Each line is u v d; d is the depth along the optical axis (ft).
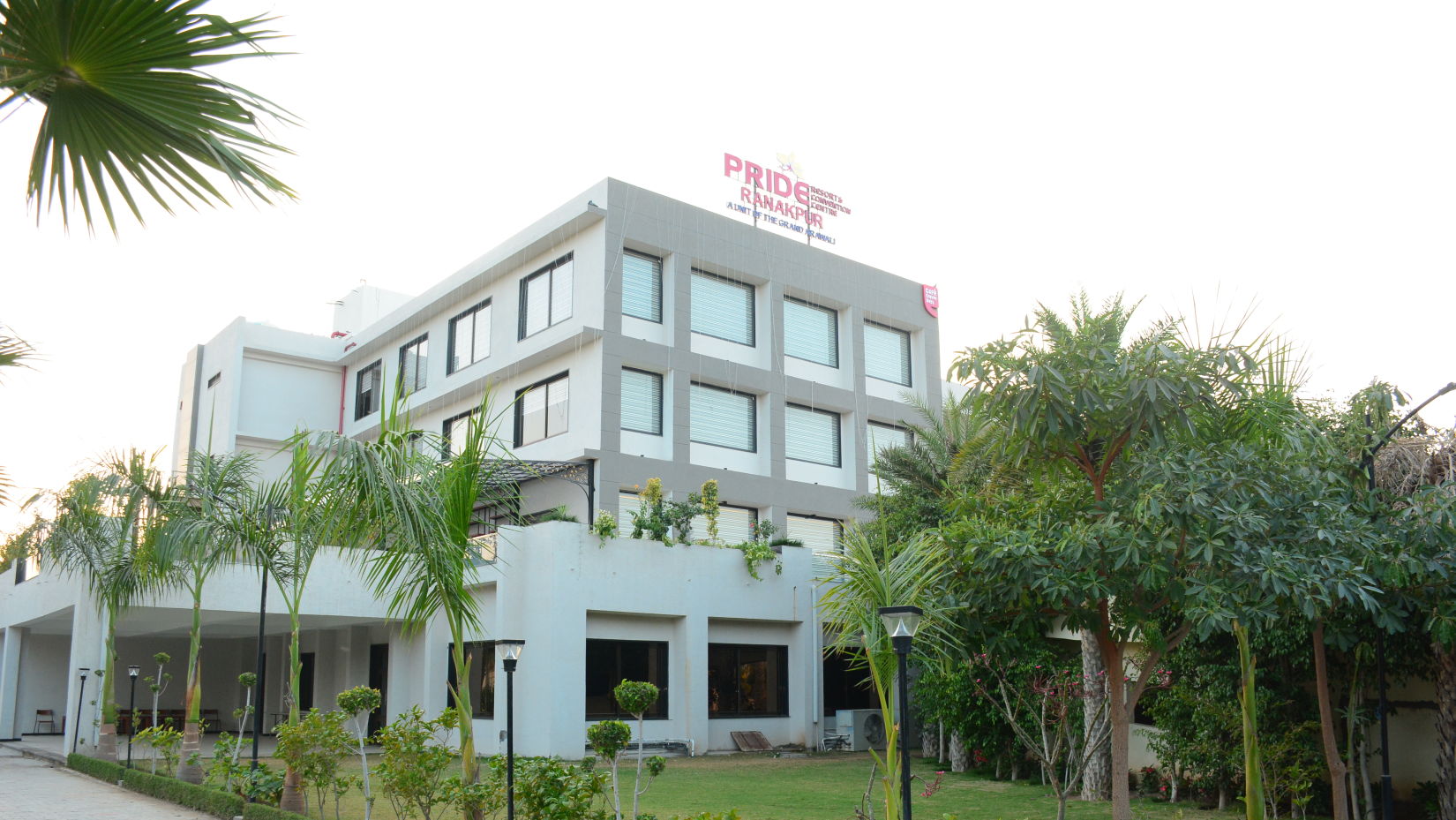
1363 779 43.01
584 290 88.69
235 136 13.74
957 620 33.47
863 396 104.06
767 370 97.09
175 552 51.47
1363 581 30.99
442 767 34.53
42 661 103.60
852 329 104.42
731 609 79.10
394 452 31.32
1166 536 30.27
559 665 69.21
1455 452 39.42
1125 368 30.68
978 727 61.87
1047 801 51.93
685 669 76.07
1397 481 40.06
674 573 76.38
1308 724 43.83
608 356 86.02
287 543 54.95
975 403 33.30
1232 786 48.57
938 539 33.53
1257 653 47.01
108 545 62.23
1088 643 51.62
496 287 99.50
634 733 73.15
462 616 32.55
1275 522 31.50
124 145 13.89
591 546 72.28
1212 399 31.89
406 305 109.81
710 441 93.09
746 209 103.04
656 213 91.15
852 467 101.96
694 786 56.13
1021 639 35.32
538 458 90.53
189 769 52.80
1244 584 29.68
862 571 29.60
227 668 111.24
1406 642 42.14
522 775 30.63
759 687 81.30
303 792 41.68
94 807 47.96
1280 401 34.94
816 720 82.23
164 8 12.32
